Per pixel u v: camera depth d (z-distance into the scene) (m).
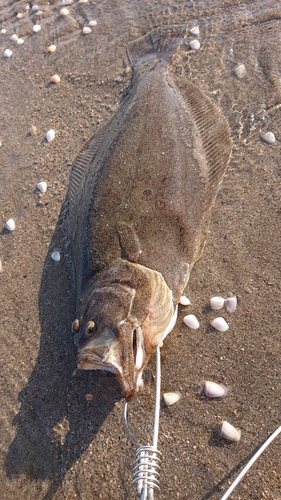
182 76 0.78
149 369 0.58
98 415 0.57
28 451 0.57
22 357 0.62
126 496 0.52
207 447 0.53
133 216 0.57
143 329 0.51
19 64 0.90
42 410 0.58
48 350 0.62
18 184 0.76
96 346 0.48
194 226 0.61
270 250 0.62
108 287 0.53
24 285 0.67
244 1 0.83
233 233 0.64
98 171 0.61
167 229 0.58
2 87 0.88
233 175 0.68
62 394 0.59
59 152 0.77
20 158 0.79
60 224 0.71
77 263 0.60
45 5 0.97
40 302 0.66
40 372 0.61
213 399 0.55
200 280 0.62
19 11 0.98
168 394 0.56
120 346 0.48
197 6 0.86
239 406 0.54
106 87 0.82
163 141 0.61
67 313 0.64
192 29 0.82
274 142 0.69
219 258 0.63
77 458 0.55
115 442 0.55
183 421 0.55
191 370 0.57
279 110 0.71
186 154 0.63
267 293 0.60
